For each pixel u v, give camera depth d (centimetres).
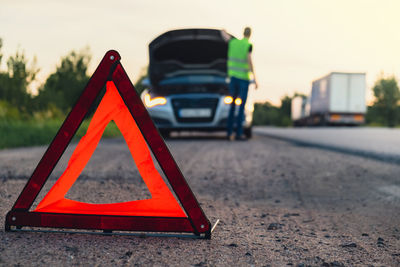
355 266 202
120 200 344
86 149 235
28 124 1184
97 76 228
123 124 233
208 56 1058
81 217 227
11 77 1333
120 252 202
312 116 3822
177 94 1021
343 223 305
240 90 988
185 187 227
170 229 227
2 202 309
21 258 188
